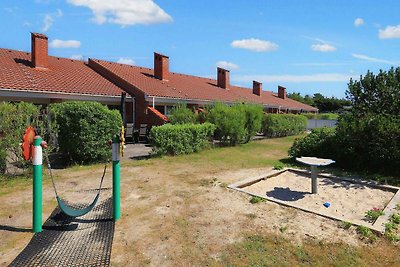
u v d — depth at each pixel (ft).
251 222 18.26
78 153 35.35
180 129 43.47
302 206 21.27
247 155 44.50
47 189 25.64
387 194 24.77
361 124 32.42
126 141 61.41
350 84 35.68
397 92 32.65
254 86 132.46
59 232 17.08
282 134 81.71
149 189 25.25
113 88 66.44
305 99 219.61
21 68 58.23
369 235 16.31
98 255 14.56
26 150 16.48
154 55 86.02
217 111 55.72
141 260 14.16
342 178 29.12
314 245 15.52
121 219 18.88
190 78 107.76
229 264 13.85
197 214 19.53
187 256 14.51
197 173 31.19
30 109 31.12
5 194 23.91
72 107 34.78
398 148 30.48
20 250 15.03
